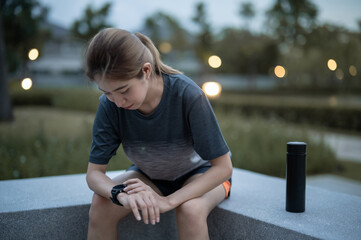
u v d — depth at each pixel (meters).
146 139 1.72
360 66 19.02
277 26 24.23
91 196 2.05
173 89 1.65
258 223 1.68
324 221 1.65
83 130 7.13
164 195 1.89
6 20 12.80
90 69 1.41
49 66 33.84
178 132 1.70
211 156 1.64
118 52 1.37
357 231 1.53
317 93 29.83
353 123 10.70
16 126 8.58
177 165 1.81
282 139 6.14
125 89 1.42
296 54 26.38
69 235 1.93
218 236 1.89
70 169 4.35
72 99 16.91
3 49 10.99
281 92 31.45
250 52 28.08
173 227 2.09
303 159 1.75
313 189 2.19
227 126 7.00
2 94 10.88
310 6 22.06
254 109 14.17
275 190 2.16
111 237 1.68
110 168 4.35
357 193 4.12
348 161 6.11
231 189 2.19
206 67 30.61
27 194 2.09
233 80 35.03
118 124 1.74
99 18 22.39
